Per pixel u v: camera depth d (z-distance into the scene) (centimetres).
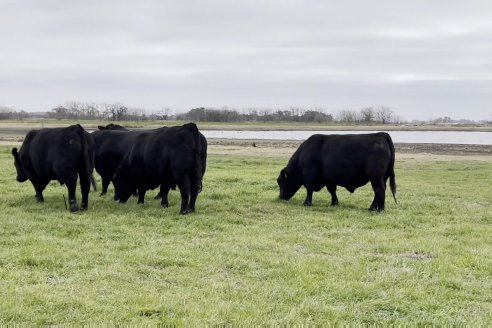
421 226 995
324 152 1212
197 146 1092
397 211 1147
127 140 1267
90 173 1109
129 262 696
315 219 1038
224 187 1468
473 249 794
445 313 531
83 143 1092
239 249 777
